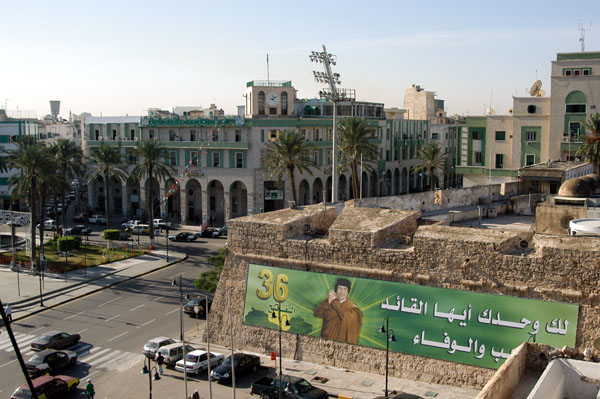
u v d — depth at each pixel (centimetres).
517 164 8400
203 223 9962
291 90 10112
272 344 3781
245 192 10144
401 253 3306
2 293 5938
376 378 3297
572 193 4375
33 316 5297
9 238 9000
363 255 3438
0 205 11469
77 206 12394
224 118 9788
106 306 5594
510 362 2295
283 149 8256
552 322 2884
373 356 3381
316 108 10988
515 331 2973
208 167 10062
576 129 7881
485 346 3048
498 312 3022
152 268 7094
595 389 2178
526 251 3047
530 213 4984
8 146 11644
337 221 3647
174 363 4059
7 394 3672
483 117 8612
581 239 2947
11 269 6950
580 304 2834
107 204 9062
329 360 3534
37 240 8931
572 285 2852
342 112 11200
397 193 12838
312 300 3616
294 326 3675
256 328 3850
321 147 10200
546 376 2086
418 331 3241
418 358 3231
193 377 3884
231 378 3656
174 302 5709
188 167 10075
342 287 3506
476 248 3089
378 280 3388
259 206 9825
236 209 10262
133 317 5247
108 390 3734
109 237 8106
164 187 10575
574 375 2227
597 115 7206
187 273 6919
